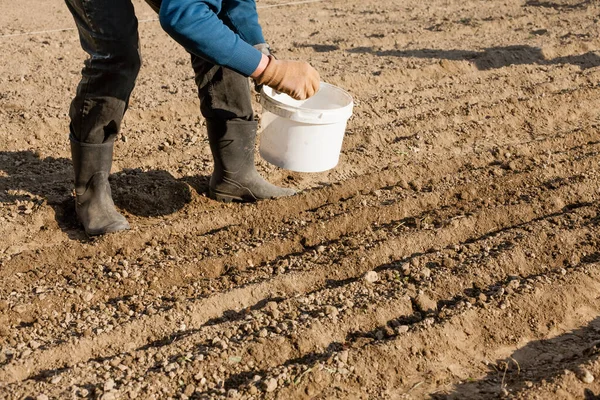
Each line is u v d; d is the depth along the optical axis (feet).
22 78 17.63
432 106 17.24
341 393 8.87
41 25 22.30
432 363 9.48
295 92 9.83
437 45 21.42
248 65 9.41
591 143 15.78
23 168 13.73
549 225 12.25
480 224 12.42
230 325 9.73
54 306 10.16
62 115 15.64
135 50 10.38
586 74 19.10
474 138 15.93
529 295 10.50
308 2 26.43
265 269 11.12
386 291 10.59
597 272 11.10
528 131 16.42
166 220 12.36
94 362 9.05
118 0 9.93
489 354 9.74
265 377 8.97
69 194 12.73
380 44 21.49
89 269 10.94
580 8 25.73
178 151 14.44
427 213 12.80
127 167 13.76
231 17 10.91
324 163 11.70
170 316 9.93
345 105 11.91
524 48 20.85
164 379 8.80
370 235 12.00
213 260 11.20
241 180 12.55
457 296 10.68
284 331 9.68
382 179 13.83
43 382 8.65
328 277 11.03
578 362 9.32
